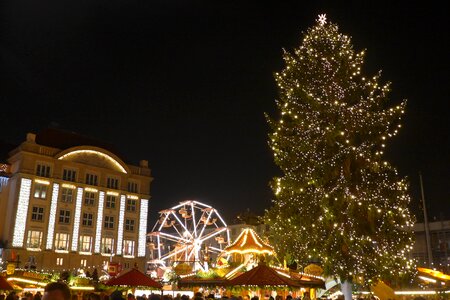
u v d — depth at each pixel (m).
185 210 64.94
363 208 23.75
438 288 25.44
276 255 26.25
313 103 25.31
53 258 57.09
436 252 59.09
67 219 59.97
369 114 24.80
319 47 26.73
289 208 25.70
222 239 63.66
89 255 60.62
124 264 63.66
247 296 22.39
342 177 24.12
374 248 23.72
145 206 68.50
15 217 55.22
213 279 20.92
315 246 24.16
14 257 34.91
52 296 3.95
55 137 63.59
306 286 21.11
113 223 64.44
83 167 62.94
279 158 26.47
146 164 71.19
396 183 24.75
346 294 23.44
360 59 26.64
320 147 25.14
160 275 60.28
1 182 57.94
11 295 14.79
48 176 59.41
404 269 23.47
